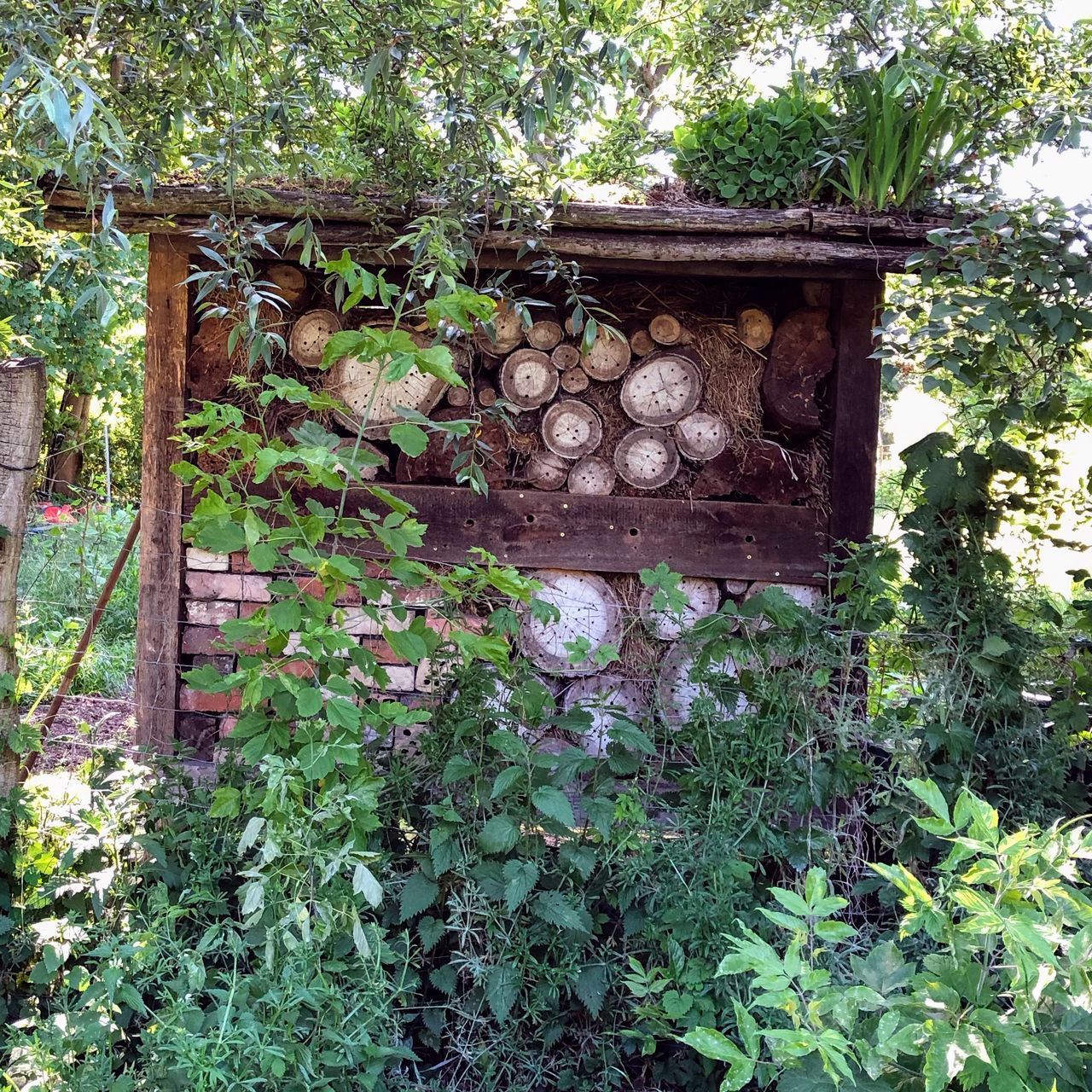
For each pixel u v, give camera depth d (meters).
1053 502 2.91
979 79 2.94
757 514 3.32
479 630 2.82
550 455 3.38
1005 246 2.55
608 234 2.99
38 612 4.43
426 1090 2.33
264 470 1.94
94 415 10.08
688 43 3.66
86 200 2.53
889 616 2.82
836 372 3.27
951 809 2.64
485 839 2.37
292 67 2.53
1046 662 2.84
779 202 3.16
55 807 2.54
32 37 1.87
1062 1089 1.37
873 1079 1.43
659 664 3.24
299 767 2.00
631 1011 2.49
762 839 2.54
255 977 1.97
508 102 2.52
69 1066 1.85
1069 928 1.58
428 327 2.18
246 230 2.81
